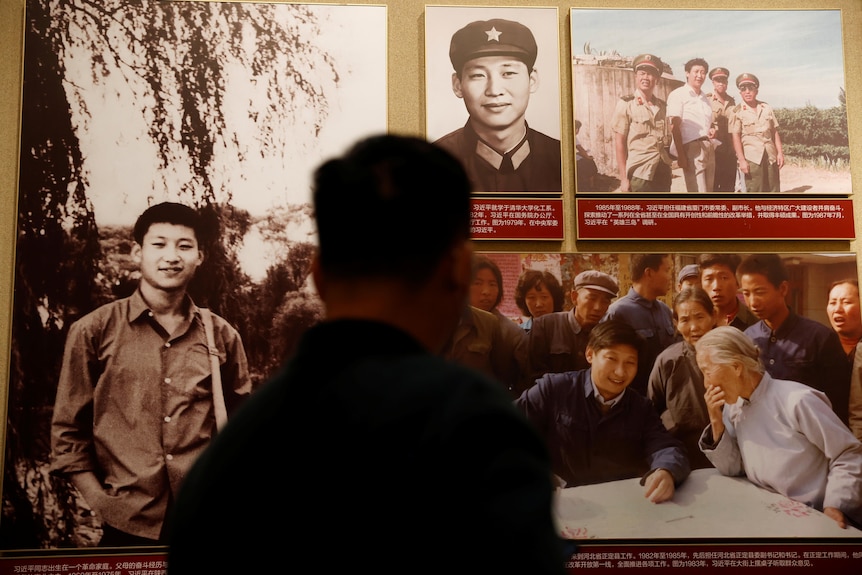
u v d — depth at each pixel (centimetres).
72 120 392
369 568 71
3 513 362
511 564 66
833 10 416
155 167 393
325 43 407
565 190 409
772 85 414
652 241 406
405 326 92
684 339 392
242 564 77
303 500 77
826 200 410
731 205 407
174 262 387
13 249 383
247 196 395
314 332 91
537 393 386
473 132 406
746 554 370
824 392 385
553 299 395
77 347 378
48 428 370
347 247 93
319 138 401
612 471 379
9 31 401
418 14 416
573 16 416
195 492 87
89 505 367
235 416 92
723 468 378
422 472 73
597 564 370
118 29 399
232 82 401
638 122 411
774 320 393
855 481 374
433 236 94
